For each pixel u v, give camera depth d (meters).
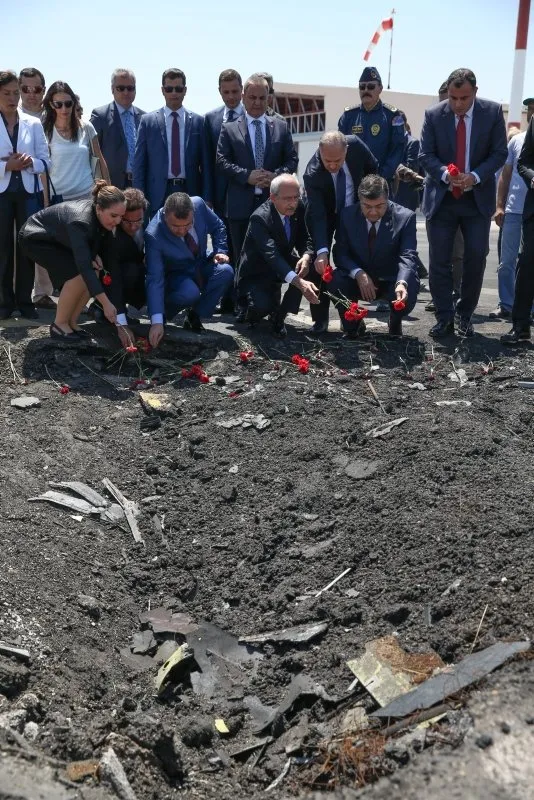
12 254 6.50
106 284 5.82
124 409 5.37
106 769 2.63
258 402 5.30
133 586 3.91
